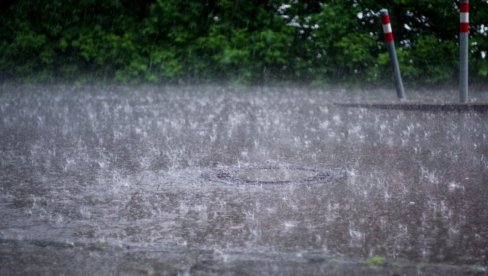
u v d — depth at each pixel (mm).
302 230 3918
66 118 10125
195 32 16453
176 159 6566
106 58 16516
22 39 16625
